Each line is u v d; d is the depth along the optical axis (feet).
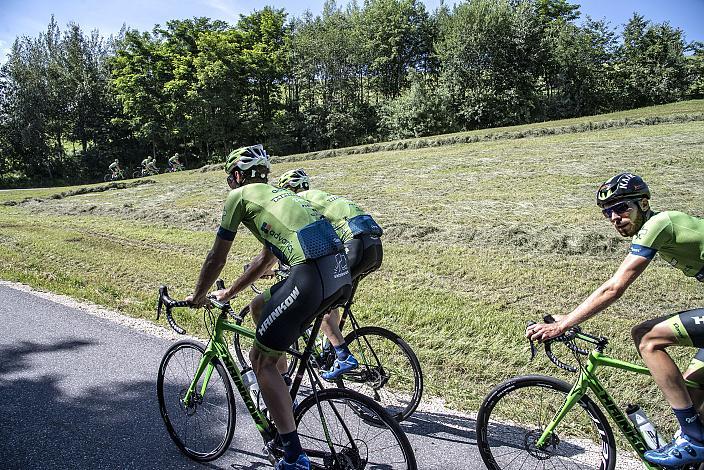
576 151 62.85
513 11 156.46
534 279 23.79
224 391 11.76
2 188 144.25
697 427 8.64
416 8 181.57
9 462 10.87
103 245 33.17
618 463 10.76
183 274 25.90
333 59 166.61
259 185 9.80
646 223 8.83
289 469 9.17
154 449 11.54
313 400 9.90
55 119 160.45
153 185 76.54
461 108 149.28
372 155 84.12
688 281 22.82
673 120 80.02
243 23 181.06
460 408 13.47
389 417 9.16
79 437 11.90
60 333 18.35
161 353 16.72
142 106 155.12
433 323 18.76
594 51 153.99
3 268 27.17
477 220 36.27
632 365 9.20
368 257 13.05
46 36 166.30
